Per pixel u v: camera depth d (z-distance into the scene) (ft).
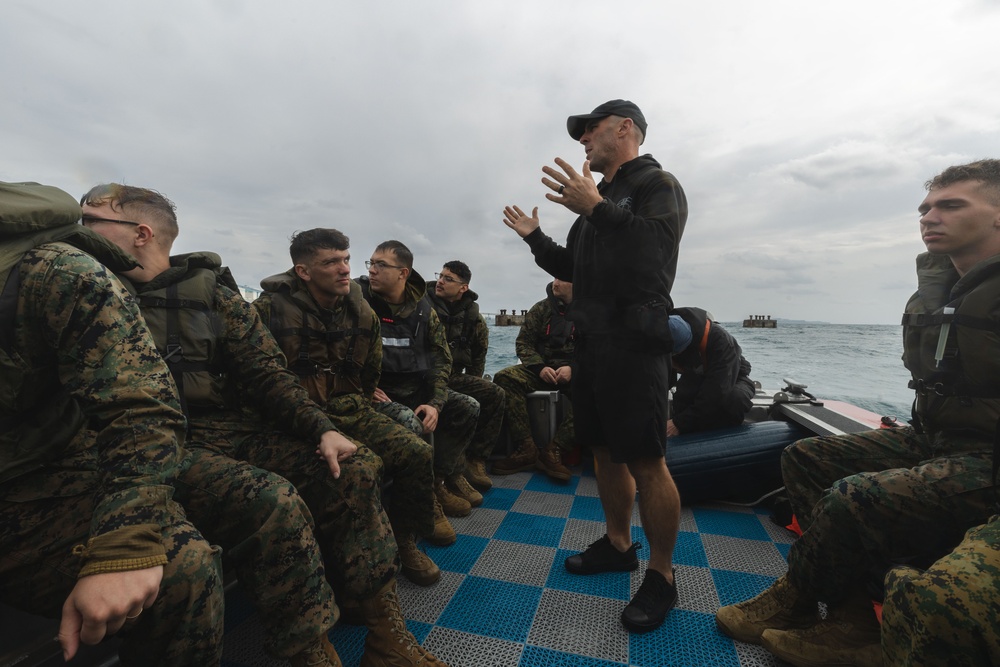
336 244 6.78
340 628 5.80
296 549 4.27
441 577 7.02
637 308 5.54
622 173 6.27
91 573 2.68
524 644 5.54
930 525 4.36
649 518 5.94
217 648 3.58
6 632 3.72
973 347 4.51
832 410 10.32
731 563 7.37
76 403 3.74
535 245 6.84
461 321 12.30
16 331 3.20
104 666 4.35
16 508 3.50
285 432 5.75
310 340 6.84
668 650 5.41
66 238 3.50
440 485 9.31
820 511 4.88
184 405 5.27
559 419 12.47
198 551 3.43
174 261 5.55
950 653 3.26
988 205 4.42
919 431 5.53
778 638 5.11
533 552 7.77
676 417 10.12
